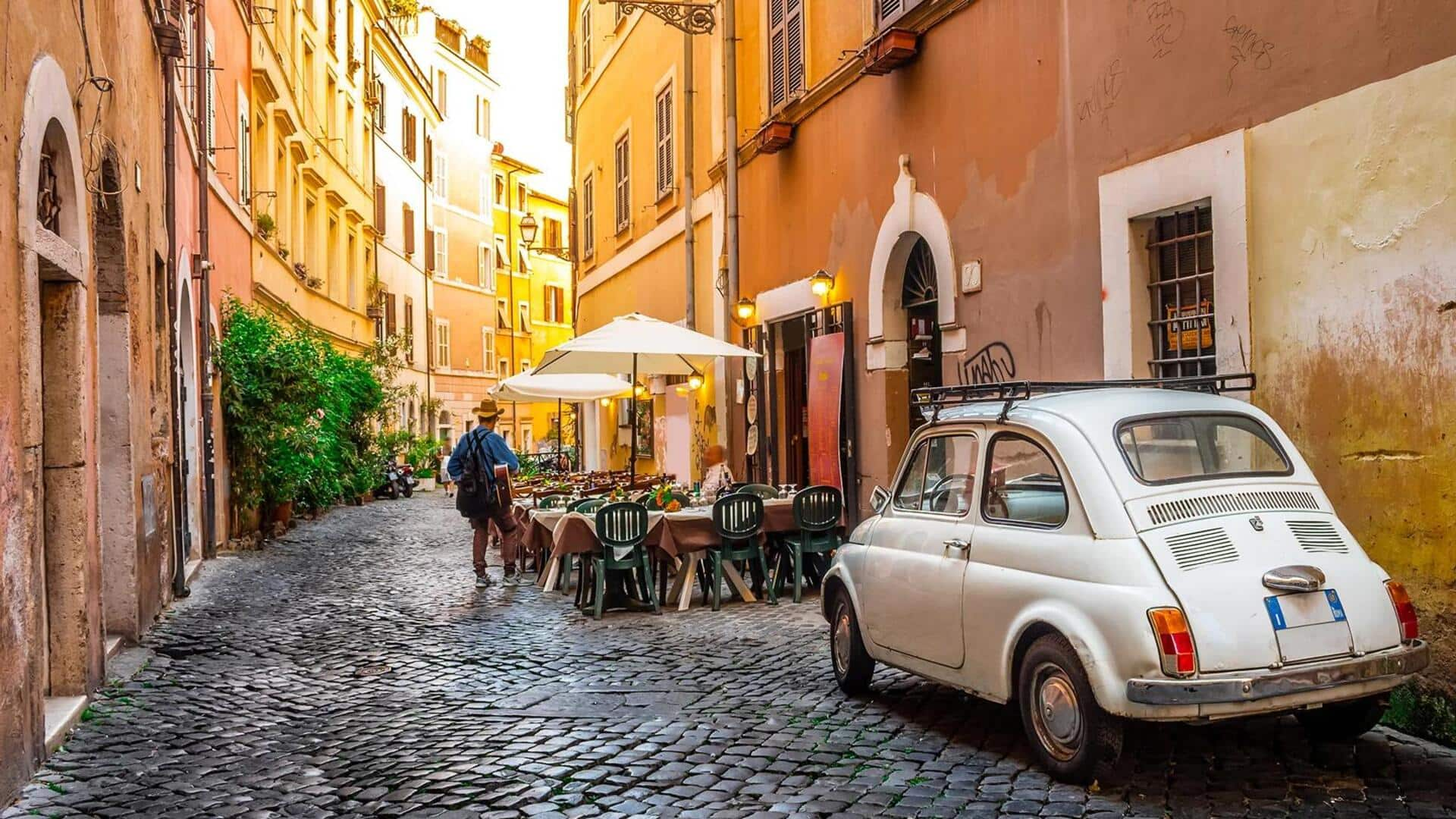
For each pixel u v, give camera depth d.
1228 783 4.85
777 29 14.53
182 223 13.11
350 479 25.22
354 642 9.09
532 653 8.50
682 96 18.72
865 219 12.07
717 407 17.25
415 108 40.44
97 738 6.16
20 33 5.42
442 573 13.73
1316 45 6.23
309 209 27.02
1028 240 9.09
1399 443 5.71
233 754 5.89
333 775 5.50
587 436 29.31
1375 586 4.79
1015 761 5.31
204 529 14.71
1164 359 7.69
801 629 9.09
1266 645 4.48
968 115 9.95
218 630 9.64
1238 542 4.71
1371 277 5.86
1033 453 5.33
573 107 29.16
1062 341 8.64
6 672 5.06
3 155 5.12
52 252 5.95
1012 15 9.27
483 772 5.47
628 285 22.88
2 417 5.05
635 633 9.19
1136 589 4.58
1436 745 5.36
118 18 8.59
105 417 8.80
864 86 12.04
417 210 40.66
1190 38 7.23
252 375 16.58
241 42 18.80
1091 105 8.24
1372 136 5.85
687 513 10.49
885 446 11.66
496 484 12.34
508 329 52.38
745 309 15.51
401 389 33.06
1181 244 7.56
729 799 4.95
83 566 6.75
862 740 5.79
